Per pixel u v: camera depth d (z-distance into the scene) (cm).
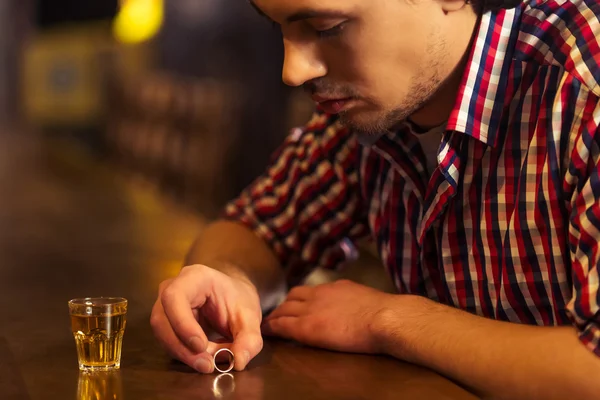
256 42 437
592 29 96
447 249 105
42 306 127
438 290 110
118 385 86
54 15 956
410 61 95
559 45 98
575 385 84
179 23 604
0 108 1001
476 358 89
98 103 847
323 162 125
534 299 99
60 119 934
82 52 902
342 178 124
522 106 100
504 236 101
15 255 193
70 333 108
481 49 99
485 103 99
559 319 98
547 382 85
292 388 86
